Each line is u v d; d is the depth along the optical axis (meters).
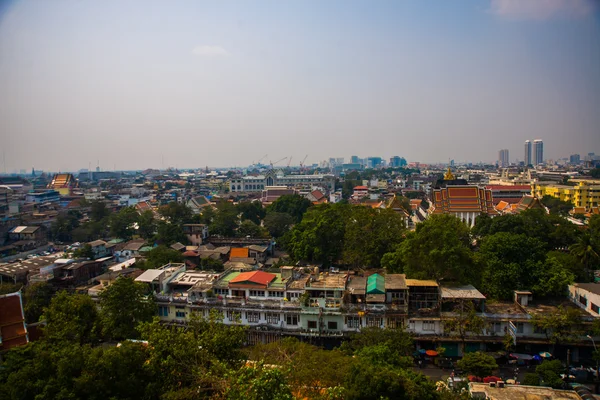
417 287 70.81
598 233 102.06
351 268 110.56
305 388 42.97
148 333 47.56
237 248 123.56
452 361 65.31
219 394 40.84
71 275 93.94
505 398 44.19
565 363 63.44
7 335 55.12
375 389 40.28
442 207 145.00
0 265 106.69
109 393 40.25
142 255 115.50
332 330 70.12
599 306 66.62
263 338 71.69
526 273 76.69
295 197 190.38
